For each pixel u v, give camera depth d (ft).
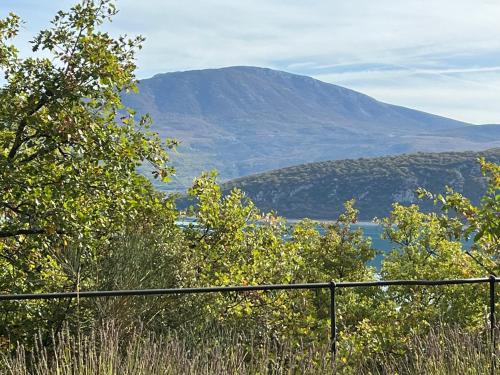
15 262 39.14
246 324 34.09
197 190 46.39
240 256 45.70
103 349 13.34
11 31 43.86
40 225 38.32
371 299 70.90
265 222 49.19
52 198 39.40
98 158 41.09
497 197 33.50
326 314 58.39
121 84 42.78
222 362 13.48
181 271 30.55
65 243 33.45
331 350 14.82
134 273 27.73
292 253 48.91
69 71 41.37
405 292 68.18
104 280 27.66
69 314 27.48
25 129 43.34
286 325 37.27
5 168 39.52
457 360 13.56
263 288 14.85
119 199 38.96
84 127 41.60
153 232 32.68
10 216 41.57
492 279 15.64
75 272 28.19
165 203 40.24
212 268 44.06
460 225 43.55
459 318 57.36
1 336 28.35
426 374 13.69
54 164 43.39
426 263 69.72
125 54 43.50
